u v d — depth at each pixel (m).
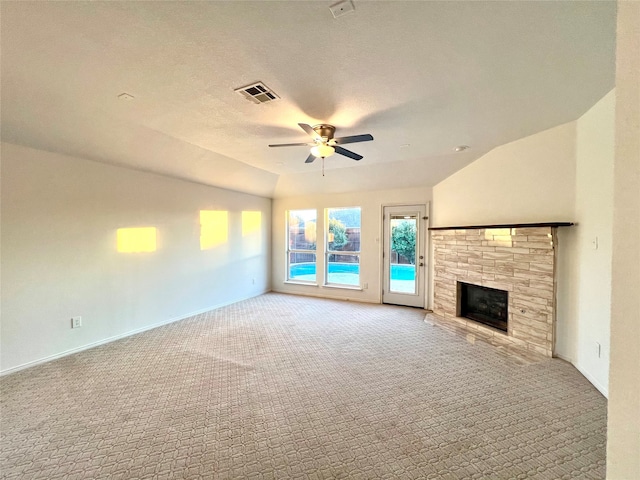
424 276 5.43
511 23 1.59
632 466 0.58
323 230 6.41
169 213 4.62
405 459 1.86
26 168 3.08
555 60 1.95
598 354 2.65
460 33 1.67
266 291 6.85
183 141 3.75
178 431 2.12
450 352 3.47
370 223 5.92
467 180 4.51
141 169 4.16
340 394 2.59
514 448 1.94
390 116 2.88
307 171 5.50
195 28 1.62
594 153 2.74
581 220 2.95
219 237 5.54
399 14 1.52
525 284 3.52
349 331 4.22
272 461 1.85
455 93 2.42
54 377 2.88
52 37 1.70
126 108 2.69
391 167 4.98
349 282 6.27
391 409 2.37
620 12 0.61
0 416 2.27
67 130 3.02
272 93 2.39
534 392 2.59
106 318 3.80
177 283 4.75
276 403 2.46
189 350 3.55
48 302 3.25
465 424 2.18
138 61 1.95
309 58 1.92
